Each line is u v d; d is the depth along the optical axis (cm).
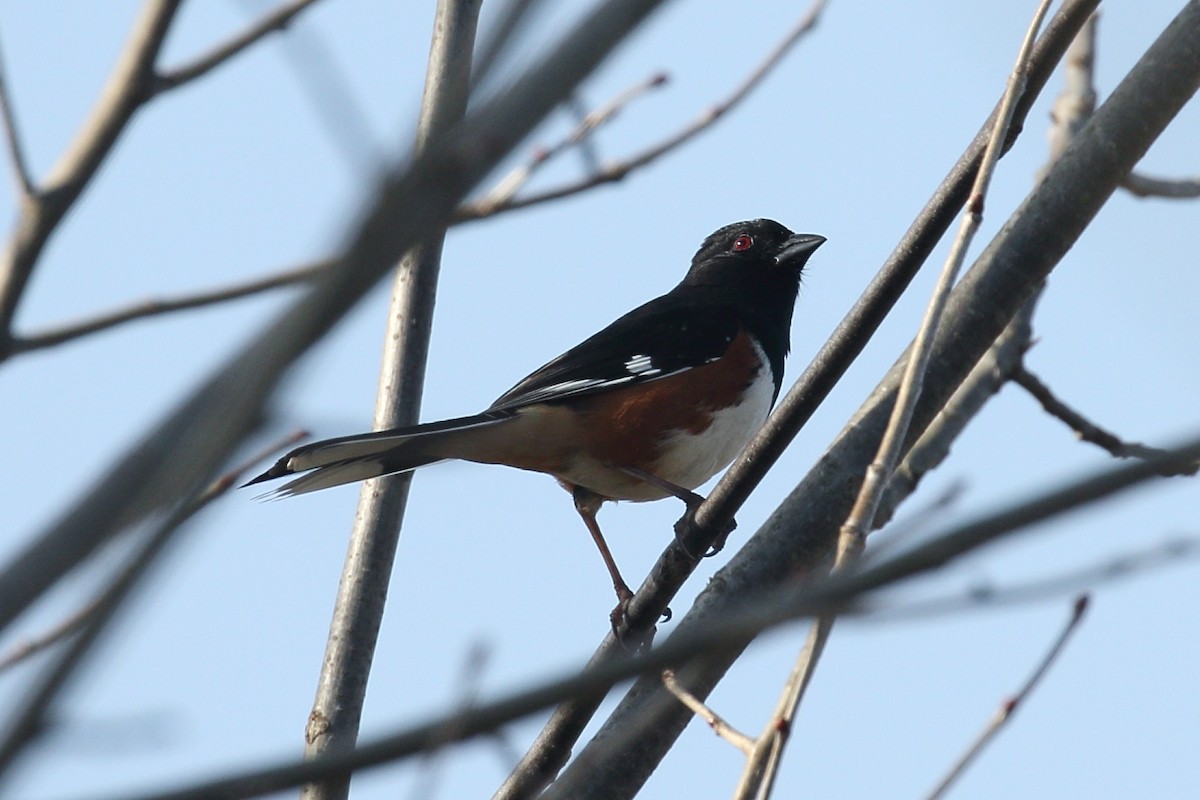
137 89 520
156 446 349
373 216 330
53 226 514
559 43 342
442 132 342
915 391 582
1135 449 1048
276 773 399
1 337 516
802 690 520
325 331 329
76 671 333
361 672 957
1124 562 464
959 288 870
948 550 397
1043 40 782
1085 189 848
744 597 855
